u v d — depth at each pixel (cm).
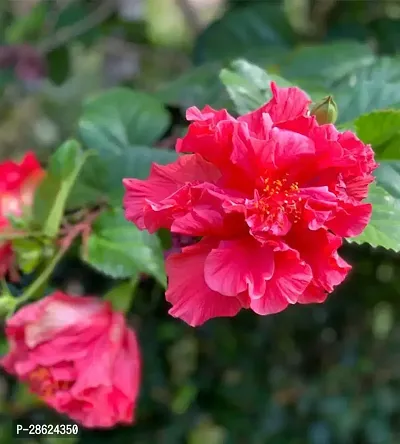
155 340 73
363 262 70
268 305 35
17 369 40
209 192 35
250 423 76
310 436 76
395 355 77
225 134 36
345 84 48
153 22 101
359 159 36
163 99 56
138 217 37
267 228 35
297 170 36
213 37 72
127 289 42
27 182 46
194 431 80
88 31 80
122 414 42
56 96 105
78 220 45
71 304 41
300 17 87
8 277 45
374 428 76
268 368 78
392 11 76
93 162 47
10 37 79
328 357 79
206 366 77
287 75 55
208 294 36
